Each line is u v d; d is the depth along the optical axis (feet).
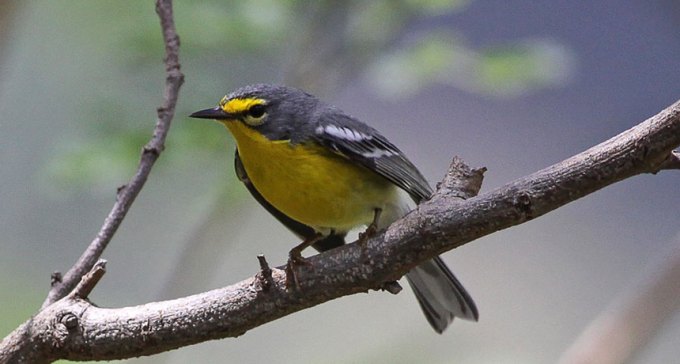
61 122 53.62
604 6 69.41
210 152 37.11
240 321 20.93
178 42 25.25
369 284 20.71
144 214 53.26
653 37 67.87
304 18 40.29
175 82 25.04
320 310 51.60
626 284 60.23
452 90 69.72
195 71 39.04
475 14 66.80
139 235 53.83
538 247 62.18
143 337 20.94
